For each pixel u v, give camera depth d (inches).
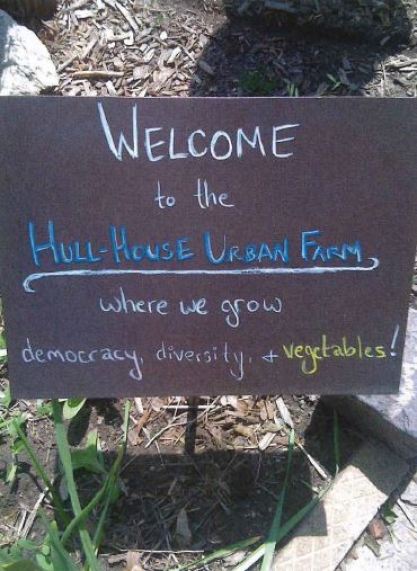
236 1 57.3
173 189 29.2
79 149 28.6
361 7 56.3
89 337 31.3
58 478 35.5
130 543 33.2
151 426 37.5
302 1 56.5
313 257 30.3
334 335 31.4
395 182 29.2
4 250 29.9
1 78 49.9
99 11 56.4
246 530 33.6
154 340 31.4
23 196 29.2
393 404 34.4
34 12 55.7
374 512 33.6
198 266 30.3
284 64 54.1
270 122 28.4
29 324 31.0
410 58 54.4
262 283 30.6
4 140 28.4
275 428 37.3
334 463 35.9
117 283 30.5
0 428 37.1
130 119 28.3
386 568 32.3
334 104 28.2
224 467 35.8
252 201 29.4
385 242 30.1
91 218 29.6
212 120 28.3
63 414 36.5
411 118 28.4
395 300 31.0
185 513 34.1
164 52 54.5
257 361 31.8
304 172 29.0
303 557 32.1
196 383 32.1
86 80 52.8
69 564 29.8
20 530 33.8
